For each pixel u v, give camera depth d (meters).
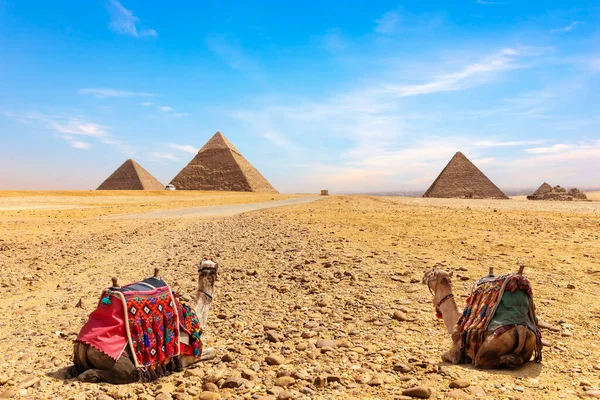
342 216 30.83
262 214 35.22
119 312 5.55
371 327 7.59
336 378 5.38
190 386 5.38
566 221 25.62
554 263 12.70
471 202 63.56
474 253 14.61
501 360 5.55
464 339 5.88
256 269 12.63
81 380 5.38
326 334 7.22
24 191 75.88
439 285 6.37
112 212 41.34
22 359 6.47
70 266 14.51
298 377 5.48
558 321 7.70
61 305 9.70
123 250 17.62
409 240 17.78
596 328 7.39
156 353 5.65
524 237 18.50
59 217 35.28
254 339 7.14
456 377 5.36
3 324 8.45
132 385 5.36
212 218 32.84
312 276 11.49
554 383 5.20
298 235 19.97
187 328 6.02
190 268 13.17
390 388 5.12
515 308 5.72
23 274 13.25
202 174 192.50
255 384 5.38
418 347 6.60
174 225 27.70
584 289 9.84
